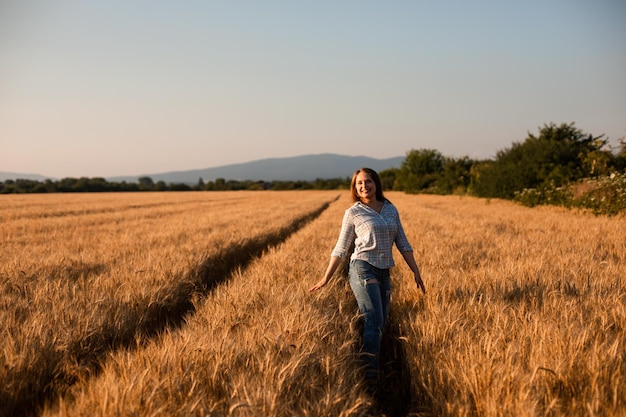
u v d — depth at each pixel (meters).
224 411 2.54
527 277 5.48
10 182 101.75
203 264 7.30
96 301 4.50
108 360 3.38
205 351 3.16
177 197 54.84
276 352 3.24
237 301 4.64
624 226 11.21
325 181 102.12
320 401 2.61
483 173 31.73
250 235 10.69
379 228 3.88
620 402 2.50
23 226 14.82
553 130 31.48
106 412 2.46
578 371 2.78
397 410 3.32
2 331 3.75
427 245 8.61
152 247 9.12
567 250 7.82
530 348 3.22
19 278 5.82
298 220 17.09
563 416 2.43
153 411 2.46
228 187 110.69
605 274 5.49
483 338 3.38
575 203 18.67
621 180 15.98
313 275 6.04
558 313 3.91
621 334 3.43
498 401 2.56
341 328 4.04
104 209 27.80
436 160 59.62
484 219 14.46
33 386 3.17
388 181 82.94
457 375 2.98
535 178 26.34
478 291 4.93
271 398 2.53
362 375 3.51
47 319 4.04
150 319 4.82
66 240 10.74
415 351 3.57
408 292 5.09
